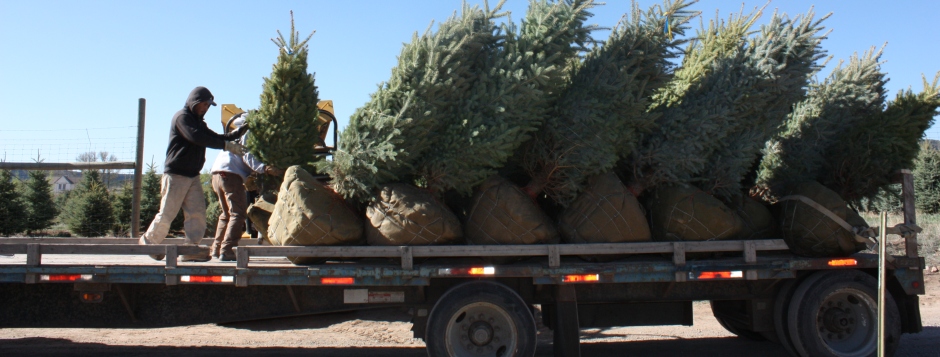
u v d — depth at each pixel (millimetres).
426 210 4812
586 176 5258
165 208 5707
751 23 5758
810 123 6164
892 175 6062
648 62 5160
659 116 5305
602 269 5020
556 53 4812
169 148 5750
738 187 5652
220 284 4914
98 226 17422
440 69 4676
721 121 5281
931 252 12867
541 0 5062
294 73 5094
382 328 7762
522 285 5301
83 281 4812
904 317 5738
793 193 5699
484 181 5094
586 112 4914
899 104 6043
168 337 7301
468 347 5016
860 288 5508
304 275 4820
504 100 4703
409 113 4637
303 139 5191
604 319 5680
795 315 5496
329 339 7301
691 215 5281
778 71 5457
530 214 5004
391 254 4762
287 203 4820
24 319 5105
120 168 8234
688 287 5586
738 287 5703
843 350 5547
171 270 4809
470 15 4852
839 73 6336
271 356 6367
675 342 7109
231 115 7363
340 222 4789
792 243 5512
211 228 14367
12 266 4781
